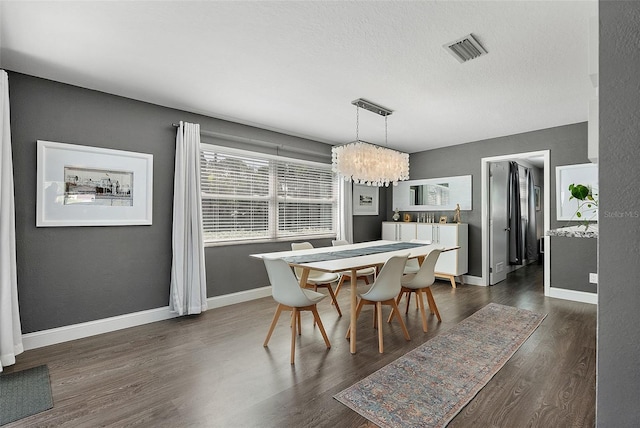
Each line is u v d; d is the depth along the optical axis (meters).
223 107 3.58
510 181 5.99
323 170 5.27
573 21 1.99
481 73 2.71
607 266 0.86
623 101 0.84
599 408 0.87
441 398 1.97
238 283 4.17
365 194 5.94
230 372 2.32
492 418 1.79
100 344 2.83
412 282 3.11
